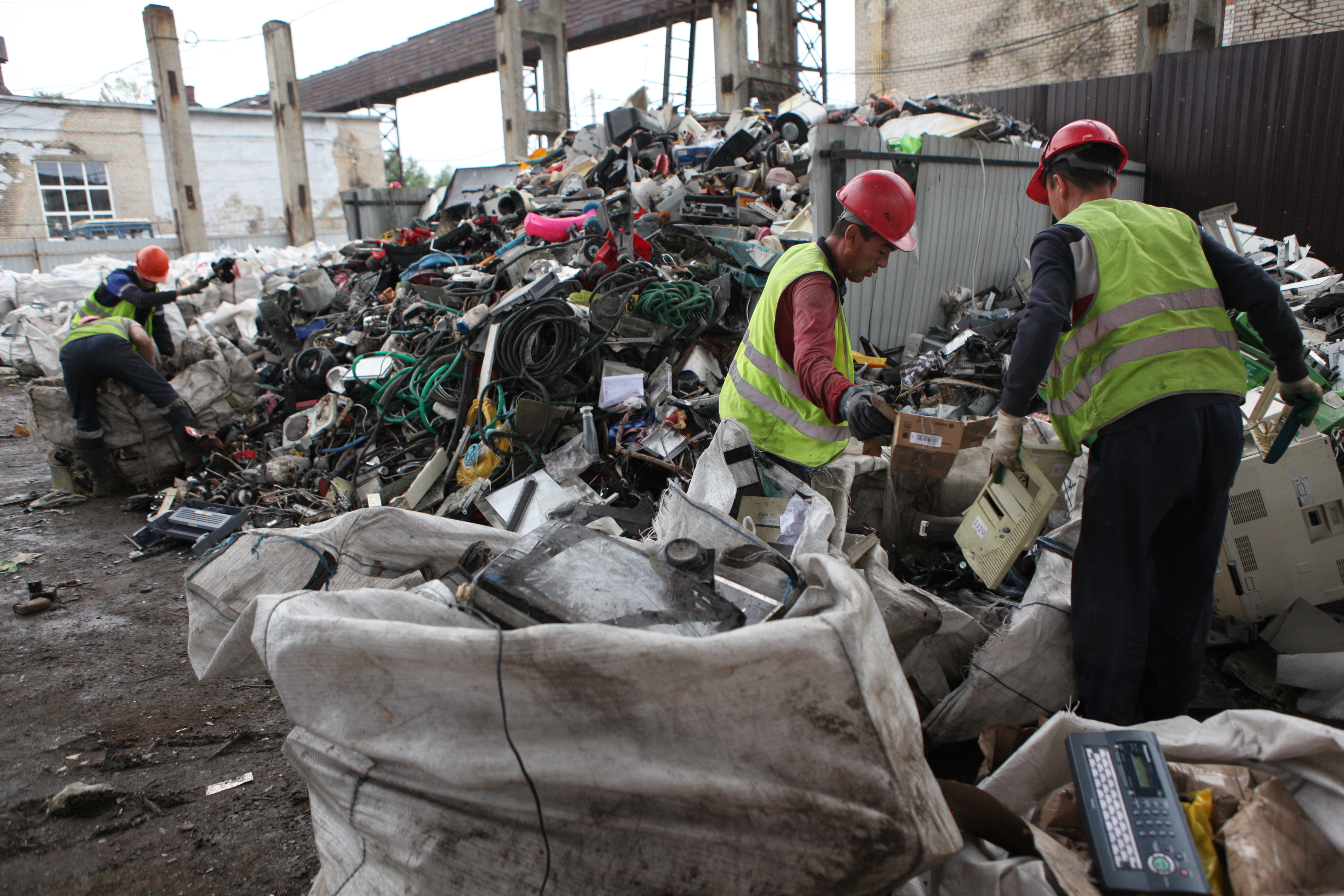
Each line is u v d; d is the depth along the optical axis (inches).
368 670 50.6
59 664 113.9
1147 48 369.1
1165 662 80.6
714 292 191.3
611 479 149.1
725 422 93.1
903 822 44.1
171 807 82.9
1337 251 314.8
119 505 186.7
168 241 549.0
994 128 317.7
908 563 110.5
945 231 253.3
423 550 76.9
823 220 212.8
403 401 181.5
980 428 83.0
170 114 512.1
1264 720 56.2
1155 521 72.2
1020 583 101.4
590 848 46.8
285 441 193.6
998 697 79.5
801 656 44.6
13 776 87.8
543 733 46.9
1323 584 95.7
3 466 220.8
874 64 746.8
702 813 45.2
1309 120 314.8
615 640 44.5
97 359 175.9
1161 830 49.9
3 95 845.8
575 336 164.9
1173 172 357.4
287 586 73.2
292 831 79.0
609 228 207.8
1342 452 117.4
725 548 71.4
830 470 99.4
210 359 204.5
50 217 812.6
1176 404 70.7
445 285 219.1
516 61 556.7
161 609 132.0
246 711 101.1
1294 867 48.1
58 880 72.8
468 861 48.8
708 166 307.9
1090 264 74.0
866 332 233.3
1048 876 48.7
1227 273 76.2
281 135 583.8
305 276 256.8
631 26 676.1
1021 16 651.5
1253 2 543.5
